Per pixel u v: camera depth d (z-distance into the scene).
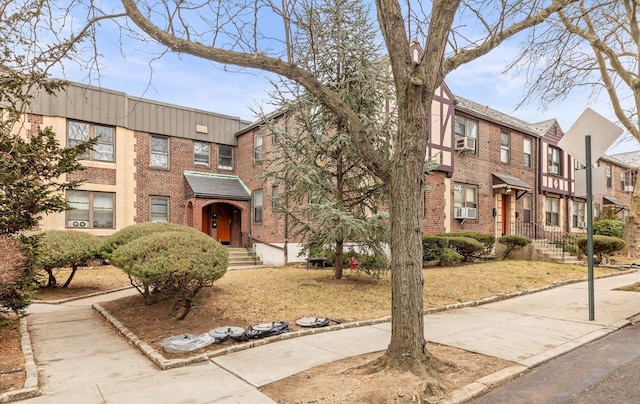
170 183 17.69
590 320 6.54
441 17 4.30
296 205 10.18
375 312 7.22
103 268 13.63
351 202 9.85
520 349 5.07
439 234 14.51
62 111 14.87
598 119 6.72
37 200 6.65
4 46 5.25
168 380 4.29
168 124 17.73
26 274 6.34
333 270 11.70
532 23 5.10
